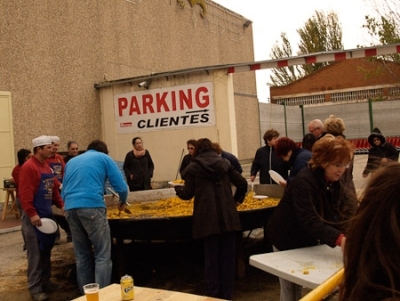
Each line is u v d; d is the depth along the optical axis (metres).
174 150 12.92
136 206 6.25
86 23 15.02
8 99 12.12
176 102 12.88
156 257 6.34
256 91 27.95
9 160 12.03
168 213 5.25
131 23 17.34
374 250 1.04
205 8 22.62
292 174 4.29
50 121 13.38
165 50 19.45
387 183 1.06
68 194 4.46
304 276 2.49
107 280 4.43
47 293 5.24
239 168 6.91
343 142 2.93
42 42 13.27
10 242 8.18
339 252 2.97
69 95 14.10
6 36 12.21
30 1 12.96
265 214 5.16
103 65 15.62
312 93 36.94
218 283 4.40
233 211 4.39
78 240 4.55
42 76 13.23
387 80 34.50
